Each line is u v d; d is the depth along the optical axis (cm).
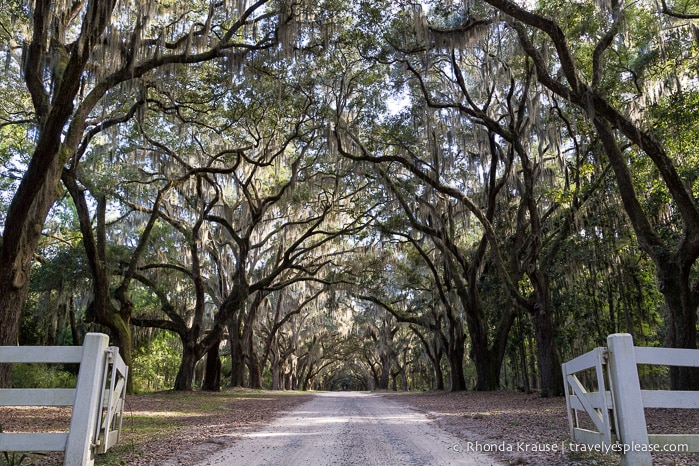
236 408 1630
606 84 1591
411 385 6159
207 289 3169
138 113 1797
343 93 2138
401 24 1792
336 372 9388
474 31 1628
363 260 3222
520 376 4038
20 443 507
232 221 2844
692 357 504
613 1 1419
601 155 1847
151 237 2742
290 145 2812
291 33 1614
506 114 2225
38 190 1265
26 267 1348
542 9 1541
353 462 627
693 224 1232
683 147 1633
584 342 2753
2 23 1627
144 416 1273
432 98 2203
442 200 2534
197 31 1731
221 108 2192
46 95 1420
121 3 1587
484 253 2678
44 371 2439
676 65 1512
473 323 2684
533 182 2027
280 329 4994
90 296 2512
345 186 2809
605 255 2098
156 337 3816
